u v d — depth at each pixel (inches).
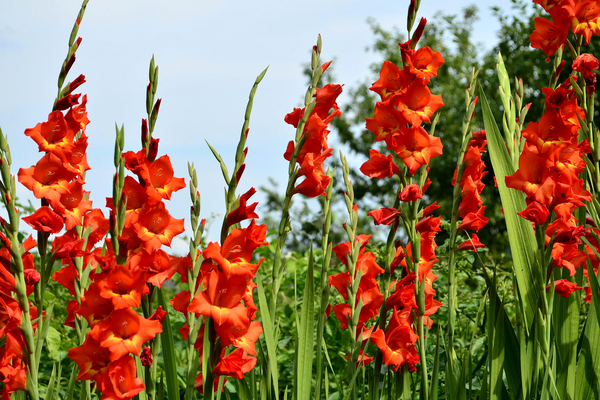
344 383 106.3
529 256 84.5
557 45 87.7
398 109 80.4
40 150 71.4
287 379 136.3
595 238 84.5
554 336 82.4
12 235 63.8
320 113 74.2
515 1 467.2
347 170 79.0
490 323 82.4
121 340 61.6
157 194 67.0
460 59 714.2
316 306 155.6
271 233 192.1
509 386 86.4
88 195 80.2
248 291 68.6
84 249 75.0
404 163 79.4
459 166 82.0
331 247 78.0
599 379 79.0
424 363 78.0
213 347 62.7
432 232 84.7
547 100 78.6
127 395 62.3
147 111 69.8
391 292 85.7
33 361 65.6
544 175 75.6
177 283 183.9
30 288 75.8
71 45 72.5
